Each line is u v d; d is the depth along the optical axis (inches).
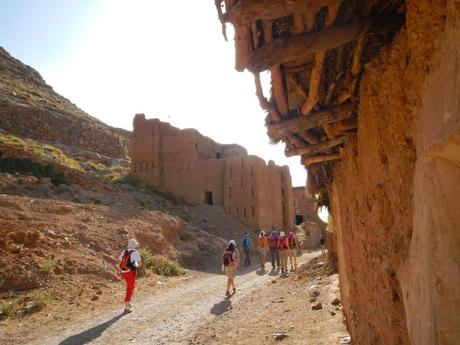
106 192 1056.8
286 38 137.8
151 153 1465.3
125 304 448.1
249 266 848.9
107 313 426.6
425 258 92.4
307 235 1475.1
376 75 140.8
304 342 292.5
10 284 469.4
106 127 2561.5
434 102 84.2
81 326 374.9
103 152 2058.3
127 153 2240.4
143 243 772.0
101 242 679.1
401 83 116.6
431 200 86.7
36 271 501.0
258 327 353.1
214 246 992.9
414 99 104.7
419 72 99.0
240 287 573.9
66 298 470.3
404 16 129.3
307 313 377.1
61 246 599.5
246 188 1434.5
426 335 91.3
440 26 85.0
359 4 129.9
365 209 174.9
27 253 531.8
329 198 311.1
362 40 137.6
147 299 501.0
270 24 135.3
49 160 1045.2
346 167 210.1
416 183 102.0
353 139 187.3
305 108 172.7
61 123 1923.0
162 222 904.9
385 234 143.6
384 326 154.0
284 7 122.3
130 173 1491.1
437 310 82.7
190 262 825.5
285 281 580.7
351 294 240.5
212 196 1472.7
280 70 159.5
